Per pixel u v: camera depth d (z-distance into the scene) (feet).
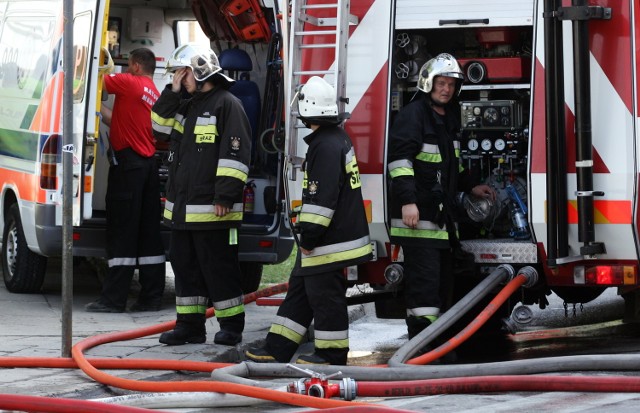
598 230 31.55
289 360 32.40
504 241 34.06
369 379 28.45
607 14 31.14
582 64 31.17
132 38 53.52
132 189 42.34
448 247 33.24
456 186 33.86
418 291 32.94
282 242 45.03
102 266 51.90
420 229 32.94
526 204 35.09
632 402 25.38
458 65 33.37
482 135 35.83
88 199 40.78
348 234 31.40
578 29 31.17
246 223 45.14
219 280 35.09
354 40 33.71
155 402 26.22
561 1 31.40
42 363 31.19
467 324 35.76
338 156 31.14
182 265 35.32
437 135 33.17
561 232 31.63
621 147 31.22
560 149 31.48
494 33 35.09
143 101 42.50
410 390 26.25
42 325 38.58
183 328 35.24
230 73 46.57
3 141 47.60
